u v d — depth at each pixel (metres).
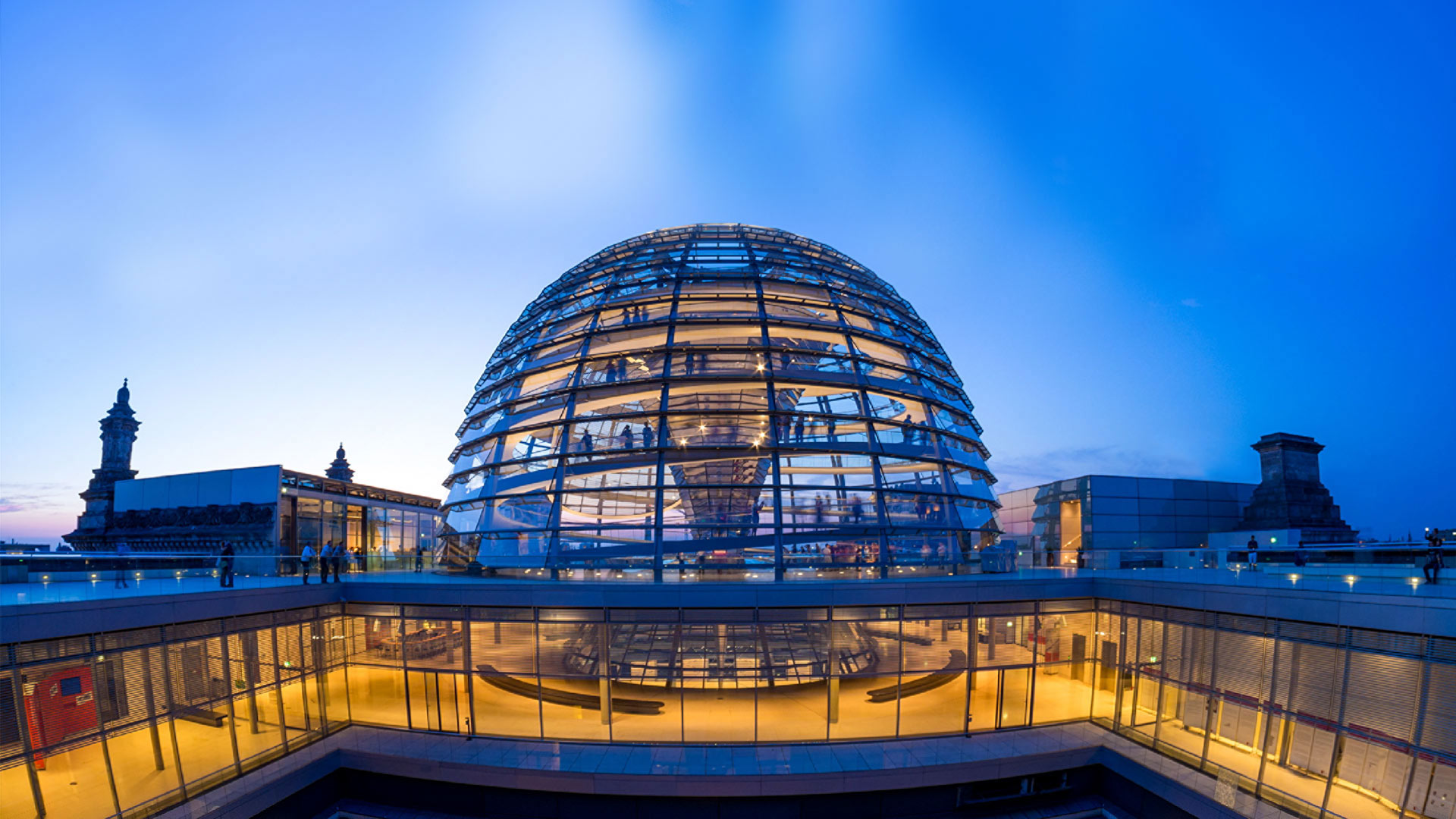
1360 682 17.36
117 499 34.50
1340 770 17.55
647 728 21.69
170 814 18.00
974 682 23.00
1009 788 21.36
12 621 15.72
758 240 36.09
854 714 21.98
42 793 16.19
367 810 21.22
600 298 31.97
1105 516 42.88
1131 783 21.14
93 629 17.17
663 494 24.72
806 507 24.66
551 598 21.78
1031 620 23.73
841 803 20.12
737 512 24.48
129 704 17.86
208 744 19.48
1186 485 44.97
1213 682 20.67
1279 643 19.11
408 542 41.94
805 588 21.55
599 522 24.69
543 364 29.59
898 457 26.78
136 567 24.42
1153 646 22.59
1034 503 49.50
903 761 20.52
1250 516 44.25
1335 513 42.91
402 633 23.23
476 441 29.59
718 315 29.47
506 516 25.92
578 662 21.80
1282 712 18.86
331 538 35.16
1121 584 23.78
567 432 26.78
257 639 21.12
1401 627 16.50
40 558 22.33
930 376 30.53
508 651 22.17
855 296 33.00
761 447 25.28
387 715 23.36
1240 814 18.22
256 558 25.58
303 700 22.59
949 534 26.27
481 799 20.72
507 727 22.25
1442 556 20.25
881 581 22.16
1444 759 15.64
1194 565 28.88
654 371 27.72
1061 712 24.05
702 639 21.48
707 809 19.88
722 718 21.62
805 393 27.30
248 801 19.05
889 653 22.19
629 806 20.02
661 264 33.19
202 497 32.28
